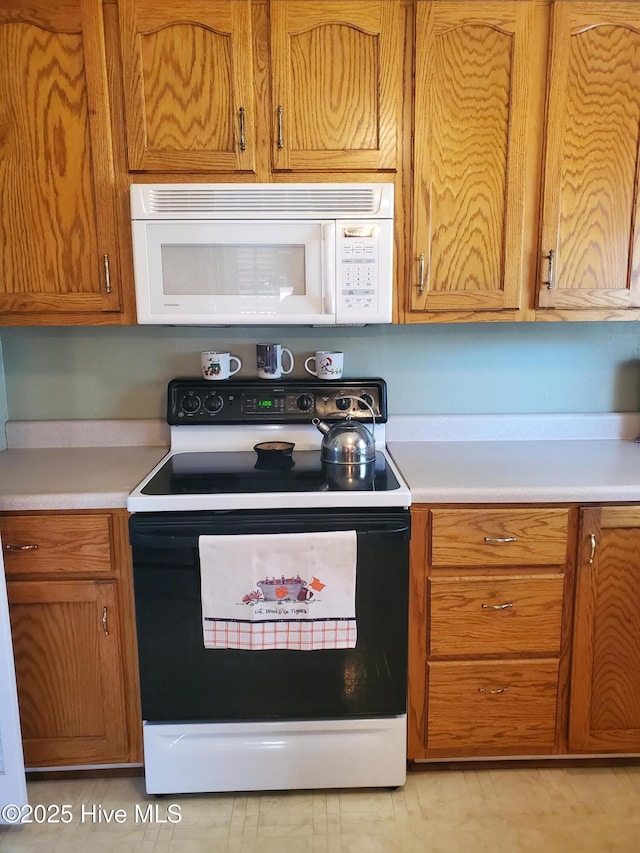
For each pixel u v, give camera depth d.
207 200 1.71
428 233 1.78
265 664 1.66
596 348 2.18
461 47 1.70
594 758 1.87
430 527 1.66
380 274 1.74
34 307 1.79
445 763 1.86
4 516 1.63
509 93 1.72
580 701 1.76
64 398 2.15
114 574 1.67
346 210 1.71
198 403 2.03
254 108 1.71
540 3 1.69
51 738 1.74
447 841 1.60
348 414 2.05
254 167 1.73
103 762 1.77
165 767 1.70
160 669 1.66
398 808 1.71
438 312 1.83
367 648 1.66
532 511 1.66
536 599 1.70
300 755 1.71
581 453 2.00
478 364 2.18
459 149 1.75
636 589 1.72
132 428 2.15
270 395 2.04
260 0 1.66
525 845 1.59
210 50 1.68
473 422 2.19
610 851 1.57
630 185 1.78
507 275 1.81
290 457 1.97
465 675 1.74
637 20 1.70
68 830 1.66
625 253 1.82
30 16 1.66
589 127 1.75
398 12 1.68
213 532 1.58
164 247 1.72
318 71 1.70
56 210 1.75
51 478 1.77
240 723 1.70
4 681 1.55
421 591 1.69
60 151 1.72
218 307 1.75
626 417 2.21
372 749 1.72
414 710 1.76
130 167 1.72
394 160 1.74
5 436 2.14
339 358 2.05
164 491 1.64
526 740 1.79
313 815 1.69
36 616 1.68
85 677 1.71
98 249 1.77
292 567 1.59
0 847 1.61
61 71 1.68
